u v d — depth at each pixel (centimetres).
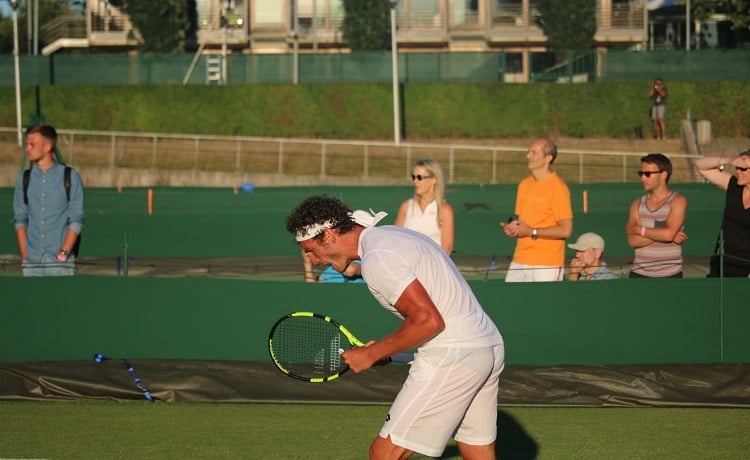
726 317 1959
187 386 1988
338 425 1823
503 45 11494
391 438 1207
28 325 2023
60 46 11794
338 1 11450
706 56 9962
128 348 2014
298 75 10206
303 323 1702
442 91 9775
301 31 11425
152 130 9788
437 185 2194
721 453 1647
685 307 1956
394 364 1995
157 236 4138
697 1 11175
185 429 1795
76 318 2019
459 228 4372
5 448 1677
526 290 1961
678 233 2152
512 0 11356
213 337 1998
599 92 9681
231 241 4084
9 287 2019
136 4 10775
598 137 9706
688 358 1964
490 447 1256
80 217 2295
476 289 1961
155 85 9806
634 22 11206
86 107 9819
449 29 11494
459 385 1193
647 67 10019
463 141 9738
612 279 1959
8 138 9450
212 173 8412
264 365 1988
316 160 8950
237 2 11481
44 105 9844
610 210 4912
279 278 3234
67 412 1914
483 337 1202
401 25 11394
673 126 9656
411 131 9806
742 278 1955
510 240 4153
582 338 1961
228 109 9781
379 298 1202
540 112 9725
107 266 3353
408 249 1180
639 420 1858
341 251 1212
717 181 2155
